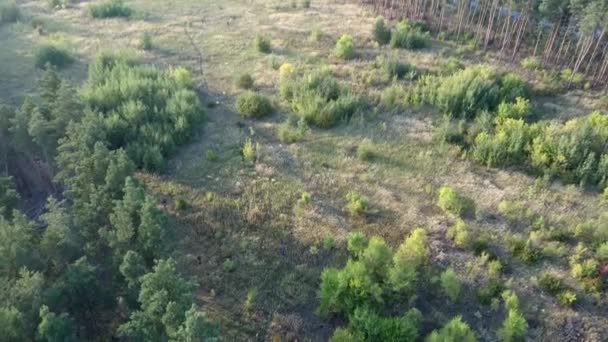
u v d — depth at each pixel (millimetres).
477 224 27344
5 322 18266
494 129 32812
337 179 30562
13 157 32938
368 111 35719
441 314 23312
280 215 28188
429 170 31078
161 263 19359
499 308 23391
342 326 23109
